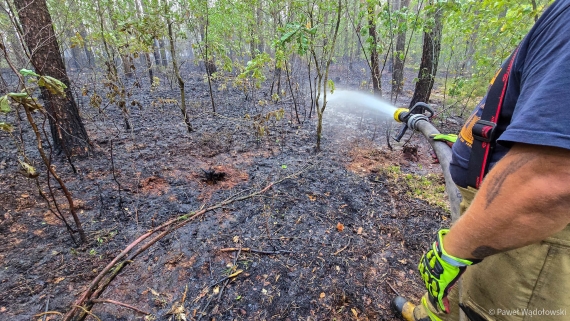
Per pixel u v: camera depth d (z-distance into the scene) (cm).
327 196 271
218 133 429
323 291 171
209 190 277
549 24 54
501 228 53
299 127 478
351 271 186
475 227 56
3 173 279
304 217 238
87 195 256
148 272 179
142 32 335
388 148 401
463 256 63
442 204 262
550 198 46
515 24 343
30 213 226
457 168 85
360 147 399
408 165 351
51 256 187
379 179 308
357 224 233
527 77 57
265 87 809
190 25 477
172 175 302
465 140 82
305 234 218
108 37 384
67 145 319
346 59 1143
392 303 161
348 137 441
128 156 341
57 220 222
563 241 64
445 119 516
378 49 410
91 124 451
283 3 453
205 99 672
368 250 205
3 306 153
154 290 168
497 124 69
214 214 238
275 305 162
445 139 106
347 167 335
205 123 485
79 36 325
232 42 695
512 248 55
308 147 394
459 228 62
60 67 302
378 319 157
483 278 83
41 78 136
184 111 423
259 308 160
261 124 375
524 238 52
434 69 487
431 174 326
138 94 704
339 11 322
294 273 183
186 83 884
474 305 87
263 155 363
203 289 170
